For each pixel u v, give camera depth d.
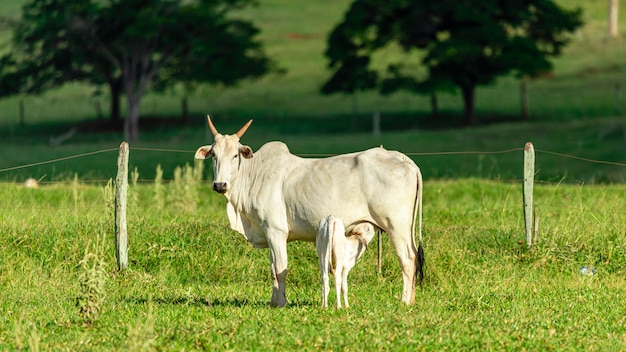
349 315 24.11
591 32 179.12
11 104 161.75
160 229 36.19
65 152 113.00
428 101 150.25
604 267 33.28
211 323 23.30
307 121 137.88
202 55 130.62
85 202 48.91
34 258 33.47
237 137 27.73
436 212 44.06
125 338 21.92
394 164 26.53
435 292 29.81
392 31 127.31
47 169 93.00
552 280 31.34
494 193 52.34
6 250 33.81
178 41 131.62
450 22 128.75
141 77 129.00
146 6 127.19
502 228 37.50
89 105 158.88
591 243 34.50
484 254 34.31
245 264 33.34
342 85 131.00
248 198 27.53
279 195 27.08
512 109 138.62
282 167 27.31
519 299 28.16
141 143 122.88
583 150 99.81
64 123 144.25
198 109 151.62
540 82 152.75
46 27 126.56
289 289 30.77
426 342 21.53
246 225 28.17
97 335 22.62
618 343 22.17
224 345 21.34
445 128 126.56
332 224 24.97
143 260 33.59
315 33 193.62
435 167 90.44
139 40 126.94
